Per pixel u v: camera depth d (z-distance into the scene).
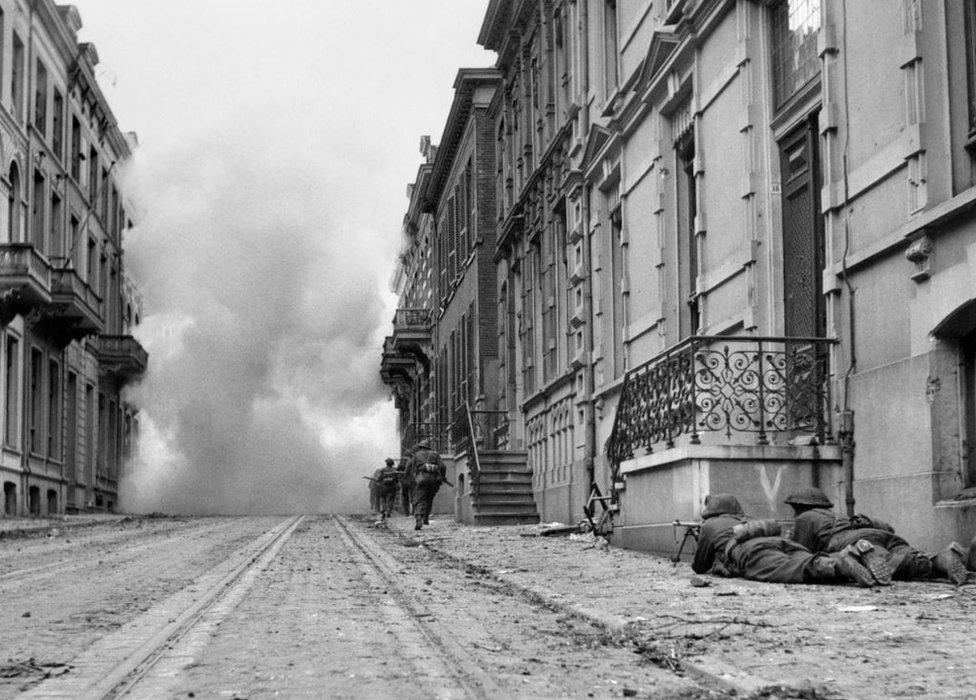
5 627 7.83
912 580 9.41
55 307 38.38
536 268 28.53
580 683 5.52
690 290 17.41
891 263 11.13
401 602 9.34
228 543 19.56
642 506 14.30
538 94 28.56
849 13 11.93
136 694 5.24
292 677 5.69
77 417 45.22
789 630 7.02
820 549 10.29
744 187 14.27
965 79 10.39
